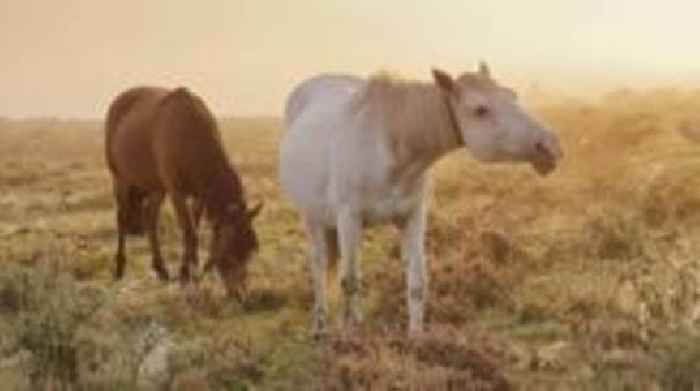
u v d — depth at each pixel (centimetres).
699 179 2166
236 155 4516
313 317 1227
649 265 1398
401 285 1304
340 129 1097
